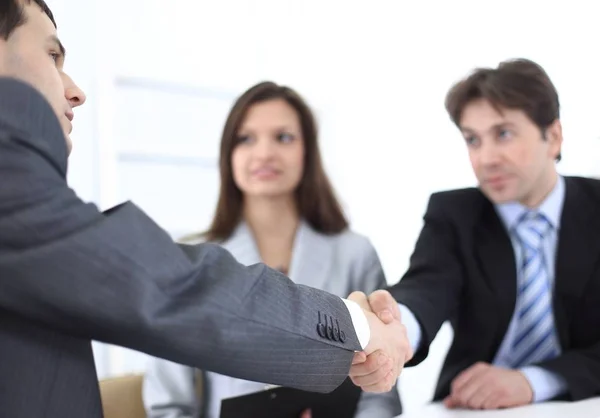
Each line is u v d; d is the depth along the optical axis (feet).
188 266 1.90
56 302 1.71
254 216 4.86
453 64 7.23
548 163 3.91
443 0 7.38
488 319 3.98
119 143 9.04
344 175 9.21
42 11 2.11
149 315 1.75
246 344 1.94
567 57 5.70
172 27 9.39
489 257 4.01
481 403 3.41
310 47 9.68
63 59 2.27
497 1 6.56
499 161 3.76
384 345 2.87
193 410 4.42
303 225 4.89
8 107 1.75
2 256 1.70
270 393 3.36
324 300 2.36
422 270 4.04
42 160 1.78
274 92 4.86
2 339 1.77
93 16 8.83
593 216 3.97
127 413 4.27
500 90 3.68
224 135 4.85
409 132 8.05
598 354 3.71
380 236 8.60
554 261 3.93
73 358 1.87
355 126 9.04
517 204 4.03
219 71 9.66
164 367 4.45
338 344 2.26
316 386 2.23
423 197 7.86
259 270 2.12
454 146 7.34
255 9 9.83
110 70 8.86
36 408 1.77
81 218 1.77
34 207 1.71
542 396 3.53
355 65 8.98
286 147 4.75
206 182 9.59
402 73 8.14
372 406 4.37
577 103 5.54
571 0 5.67
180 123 9.44
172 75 9.34
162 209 9.29
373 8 8.62
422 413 3.34
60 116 2.10
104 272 1.73
